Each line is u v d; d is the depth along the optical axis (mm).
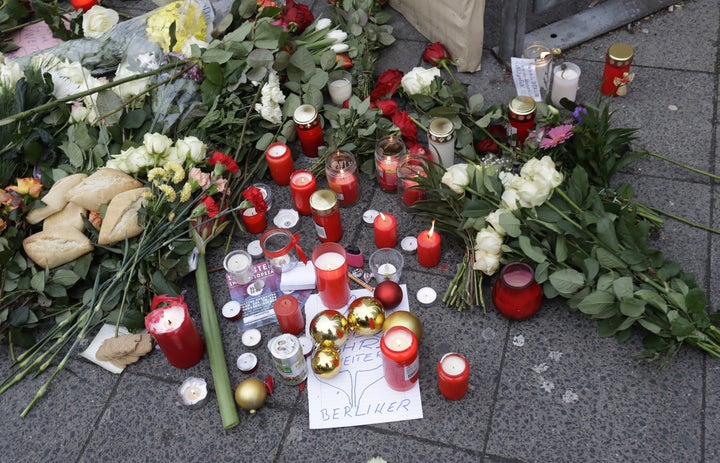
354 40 3080
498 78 3037
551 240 2209
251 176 2775
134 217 2383
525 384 2111
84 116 2729
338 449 2039
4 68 2781
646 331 2162
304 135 2740
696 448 1928
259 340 2283
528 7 3121
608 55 2750
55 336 2309
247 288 2416
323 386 2160
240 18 3062
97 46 2934
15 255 2393
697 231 2406
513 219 2176
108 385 2266
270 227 2646
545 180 2141
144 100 2768
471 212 2271
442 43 3129
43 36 3381
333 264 2240
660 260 2111
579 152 2387
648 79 2934
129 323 2275
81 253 2379
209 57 2744
